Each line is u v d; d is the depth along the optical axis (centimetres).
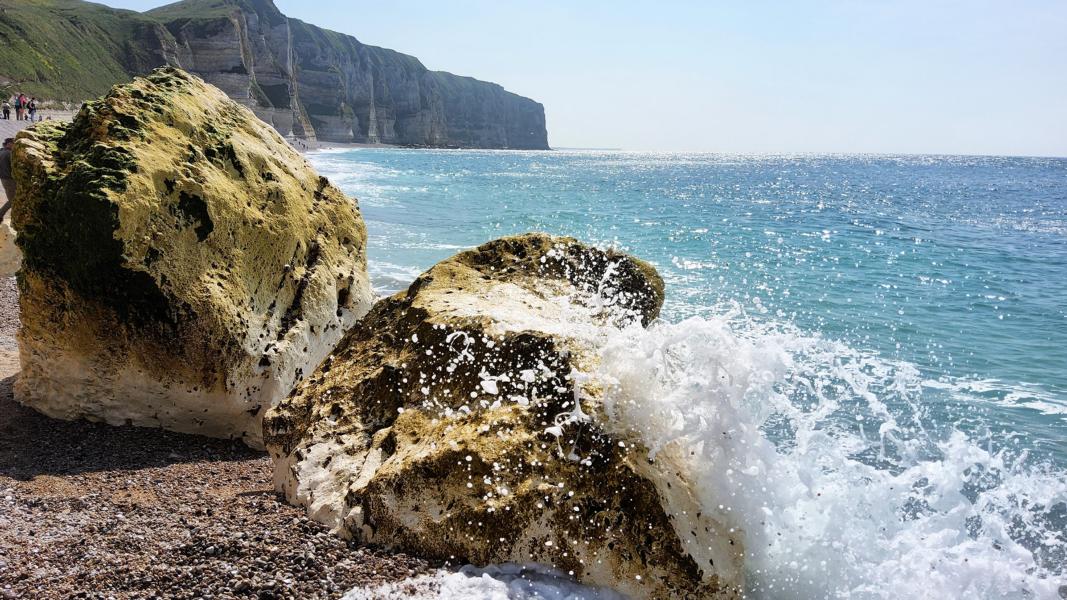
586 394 430
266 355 639
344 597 365
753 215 2950
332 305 720
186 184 617
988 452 638
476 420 443
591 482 400
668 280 1418
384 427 489
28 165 605
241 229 648
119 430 625
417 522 407
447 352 500
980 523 536
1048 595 422
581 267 675
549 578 389
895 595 410
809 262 1742
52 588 370
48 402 629
